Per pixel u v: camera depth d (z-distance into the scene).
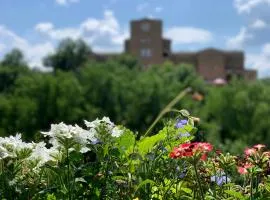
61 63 142.50
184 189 4.17
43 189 3.84
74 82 84.12
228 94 77.94
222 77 143.38
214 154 4.75
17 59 132.88
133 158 4.31
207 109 79.19
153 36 142.12
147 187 4.12
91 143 4.03
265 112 75.56
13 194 3.67
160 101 85.31
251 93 78.25
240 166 4.34
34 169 3.86
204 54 143.50
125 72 100.94
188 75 107.19
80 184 3.88
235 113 77.19
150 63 142.00
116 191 4.01
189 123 4.71
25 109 78.94
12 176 3.70
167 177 4.26
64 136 3.82
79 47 144.62
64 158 3.88
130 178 4.14
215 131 67.69
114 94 86.81
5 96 89.81
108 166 3.97
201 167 4.44
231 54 150.12
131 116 85.62
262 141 74.88
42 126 80.50
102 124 4.06
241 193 4.19
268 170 4.25
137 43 142.62
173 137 4.51
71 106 82.19
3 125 78.69
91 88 87.12
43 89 81.88
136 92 86.00
